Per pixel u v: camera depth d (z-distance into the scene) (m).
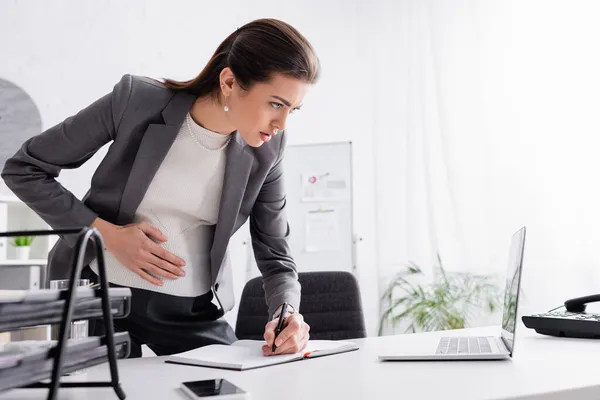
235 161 1.44
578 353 1.10
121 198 1.40
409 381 0.86
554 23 3.34
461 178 3.62
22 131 3.46
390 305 3.90
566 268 3.22
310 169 4.36
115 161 1.38
